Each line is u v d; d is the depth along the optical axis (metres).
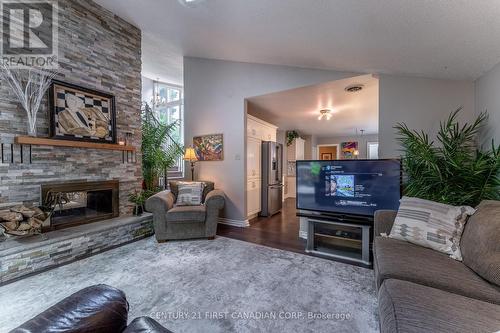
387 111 2.71
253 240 3.13
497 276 1.15
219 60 4.07
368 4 1.51
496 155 1.86
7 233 2.04
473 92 2.36
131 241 3.05
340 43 2.17
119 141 3.26
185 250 2.75
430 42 1.80
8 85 2.24
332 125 6.22
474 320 0.89
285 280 2.04
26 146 2.36
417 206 1.80
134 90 3.50
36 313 1.59
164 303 1.70
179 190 3.53
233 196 3.98
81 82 2.82
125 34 3.36
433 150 2.21
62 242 2.35
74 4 2.76
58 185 2.56
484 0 1.25
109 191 3.16
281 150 5.28
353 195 2.58
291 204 6.13
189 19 2.61
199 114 4.29
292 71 3.37
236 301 1.73
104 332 0.82
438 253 1.53
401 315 0.93
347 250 2.75
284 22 2.04
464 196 1.94
